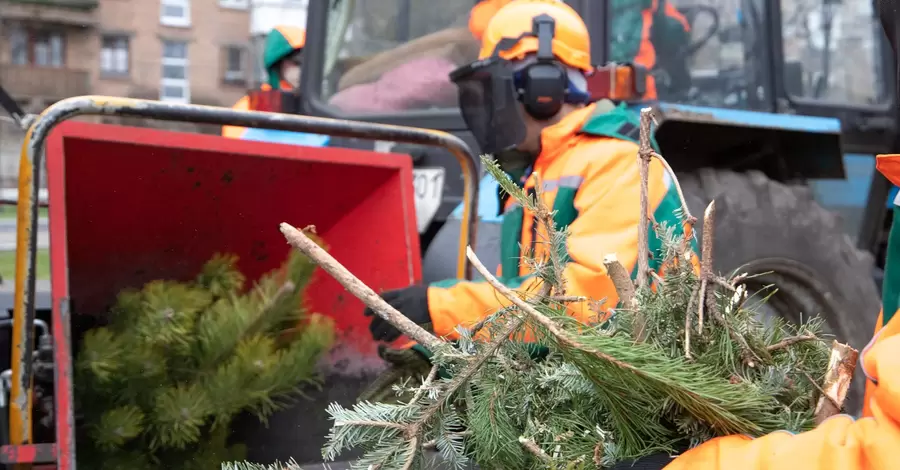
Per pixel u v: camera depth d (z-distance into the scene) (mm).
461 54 3451
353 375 2447
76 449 1901
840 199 4031
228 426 2143
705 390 1097
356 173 2467
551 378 1276
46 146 1905
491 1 3383
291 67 4113
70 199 2246
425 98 3426
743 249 2973
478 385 1296
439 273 2859
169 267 2457
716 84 3559
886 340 958
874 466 917
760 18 3684
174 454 1986
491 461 1282
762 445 1029
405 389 1363
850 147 4055
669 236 1314
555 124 2377
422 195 3256
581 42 2424
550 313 1229
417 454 1248
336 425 1233
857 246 4113
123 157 2168
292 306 2000
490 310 1490
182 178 2312
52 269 1808
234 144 2225
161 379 1902
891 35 1292
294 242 1238
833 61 4008
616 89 2723
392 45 3543
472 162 2414
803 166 3422
